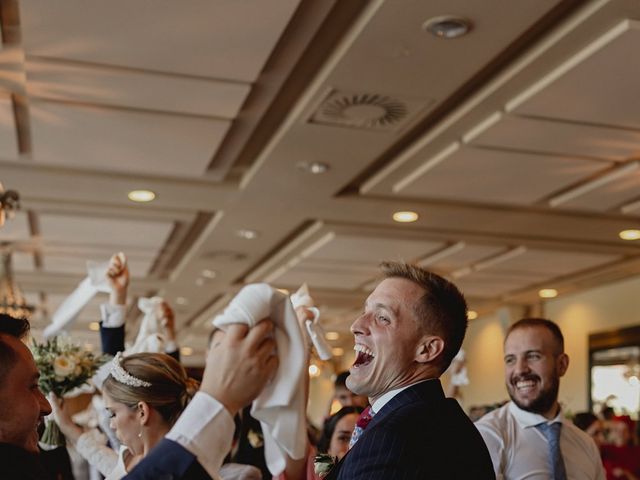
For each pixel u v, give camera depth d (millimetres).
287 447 1270
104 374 3336
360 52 4590
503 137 5723
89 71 4859
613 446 7691
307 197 7609
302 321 2412
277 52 4801
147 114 5555
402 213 8078
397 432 1942
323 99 5262
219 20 4203
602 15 4152
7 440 1774
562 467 3303
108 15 4172
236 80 4973
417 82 4973
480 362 14531
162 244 9438
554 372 3387
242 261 10453
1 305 8383
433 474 1896
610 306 11539
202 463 1215
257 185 7266
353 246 9266
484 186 6953
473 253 9633
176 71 4836
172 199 7766
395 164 6617
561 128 5531
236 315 1246
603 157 6141
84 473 5477
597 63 4516
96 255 10078
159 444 1237
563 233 8797
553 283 11547
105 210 8109
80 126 5789
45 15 4180
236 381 1237
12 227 8648
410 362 2168
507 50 4742
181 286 12195
